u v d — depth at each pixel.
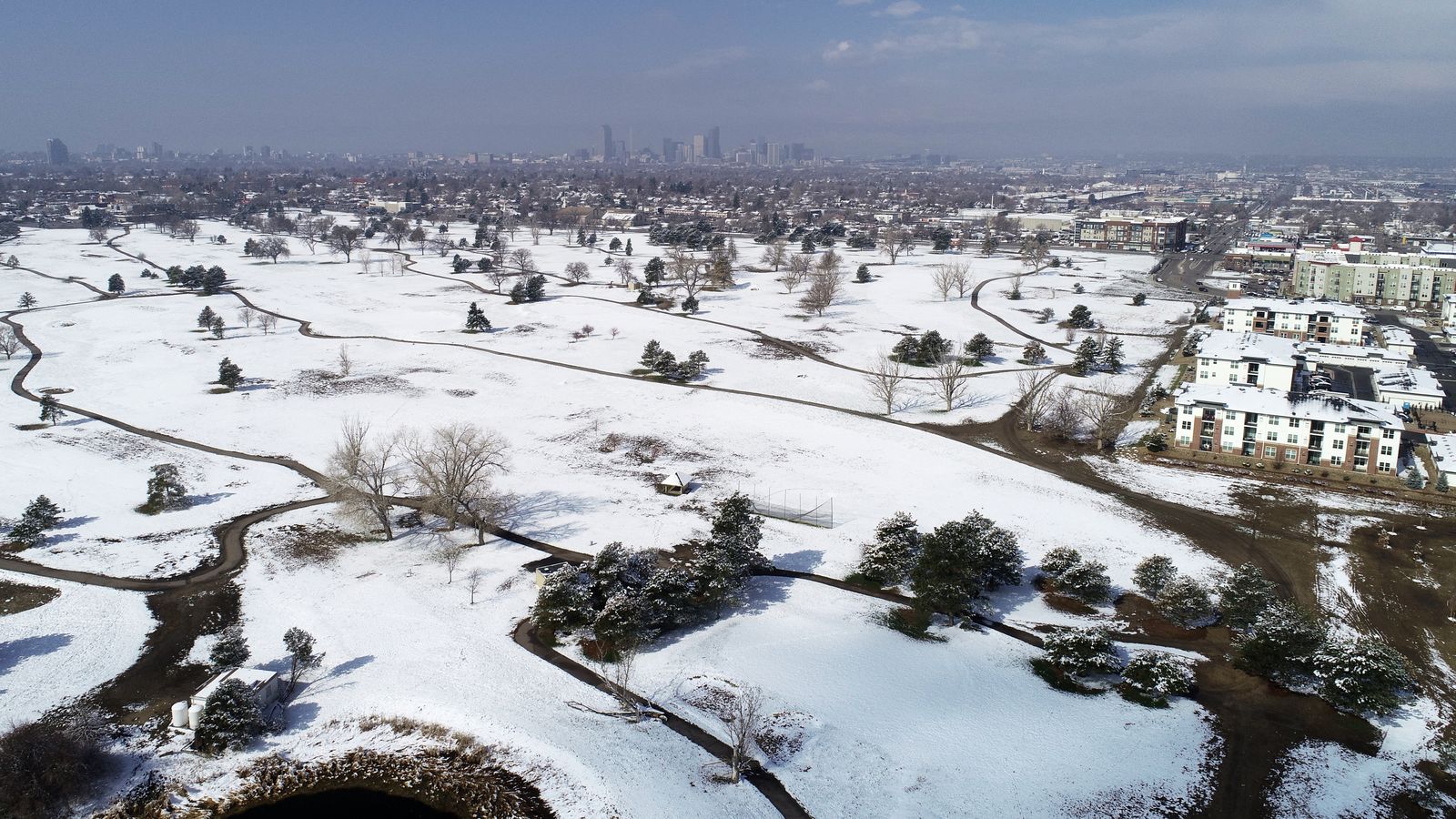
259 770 73.25
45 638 90.06
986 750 74.81
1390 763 73.38
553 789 70.44
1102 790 70.00
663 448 147.88
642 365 196.62
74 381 181.12
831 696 81.69
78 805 69.25
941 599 93.38
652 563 101.44
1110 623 95.81
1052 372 194.88
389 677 84.06
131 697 81.44
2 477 130.50
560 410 167.25
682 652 89.06
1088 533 116.44
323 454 142.75
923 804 68.62
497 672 85.00
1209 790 70.25
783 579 105.88
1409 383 171.62
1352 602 98.94
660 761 73.31
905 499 128.00
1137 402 173.62
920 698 81.75
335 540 113.12
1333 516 120.94
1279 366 164.88
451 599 98.56
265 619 94.12
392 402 170.12
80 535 113.00
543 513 122.06
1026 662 88.31
